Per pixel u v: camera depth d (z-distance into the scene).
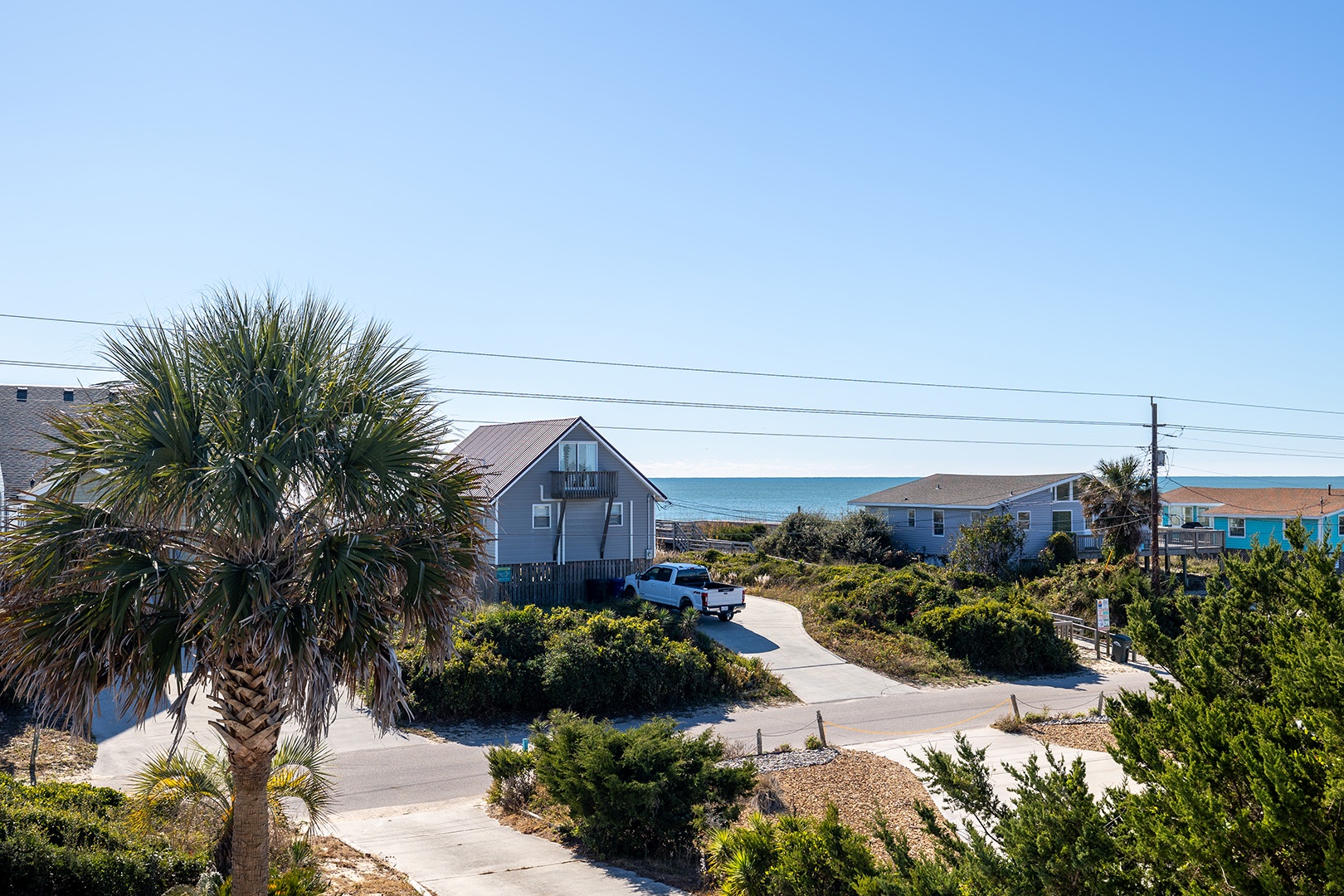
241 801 8.35
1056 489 54.41
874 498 62.47
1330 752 6.59
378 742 20.97
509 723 23.17
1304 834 6.18
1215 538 48.12
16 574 7.89
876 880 8.37
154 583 7.75
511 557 37.53
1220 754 7.06
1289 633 8.53
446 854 13.76
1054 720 24.52
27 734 18.31
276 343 8.67
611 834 13.95
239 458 7.93
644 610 30.94
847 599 36.62
